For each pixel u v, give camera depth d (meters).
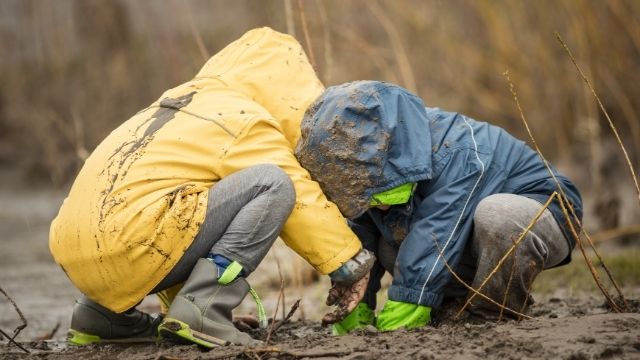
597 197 13.62
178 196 6.27
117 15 23.39
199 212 6.32
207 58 10.82
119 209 6.31
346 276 6.59
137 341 7.29
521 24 17.52
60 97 23.08
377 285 7.55
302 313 8.93
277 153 6.56
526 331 6.16
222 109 6.67
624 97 16.27
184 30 20.58
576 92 16.81
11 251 15.12
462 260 7.23
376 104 6.55
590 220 13.70
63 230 6.56
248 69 7.02
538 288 9.88
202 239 6.37
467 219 6.80
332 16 16.92
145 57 22.50
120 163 6.46
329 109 6.59
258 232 6.34
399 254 6.87
